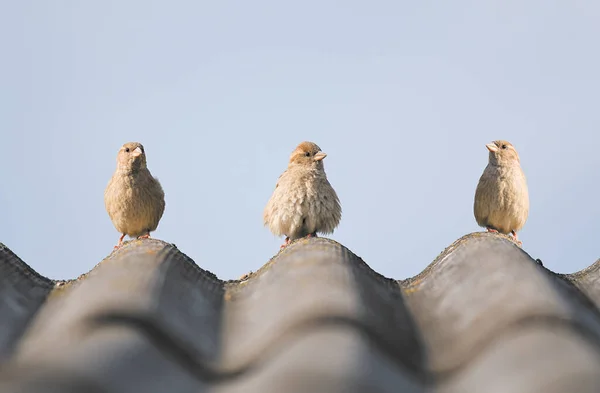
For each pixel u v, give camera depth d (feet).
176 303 24.88
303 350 20.27
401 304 27.09
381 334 22.66
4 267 28.94
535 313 21.76
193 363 21.77
